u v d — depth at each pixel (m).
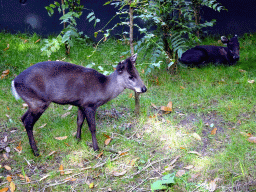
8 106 4.89
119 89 3.73
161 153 3.67
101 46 7.26
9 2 7.77
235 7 8.08
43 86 3.39
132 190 3.10
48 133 4.18
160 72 5.86
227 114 4.37
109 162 3.49
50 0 7.66
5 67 5.99
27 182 3.28
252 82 5.20
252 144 3.62
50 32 7.79
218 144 3.72
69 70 3.52
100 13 7.77
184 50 4.64
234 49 6.17
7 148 3.88
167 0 5.02
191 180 3.14
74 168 3.51
